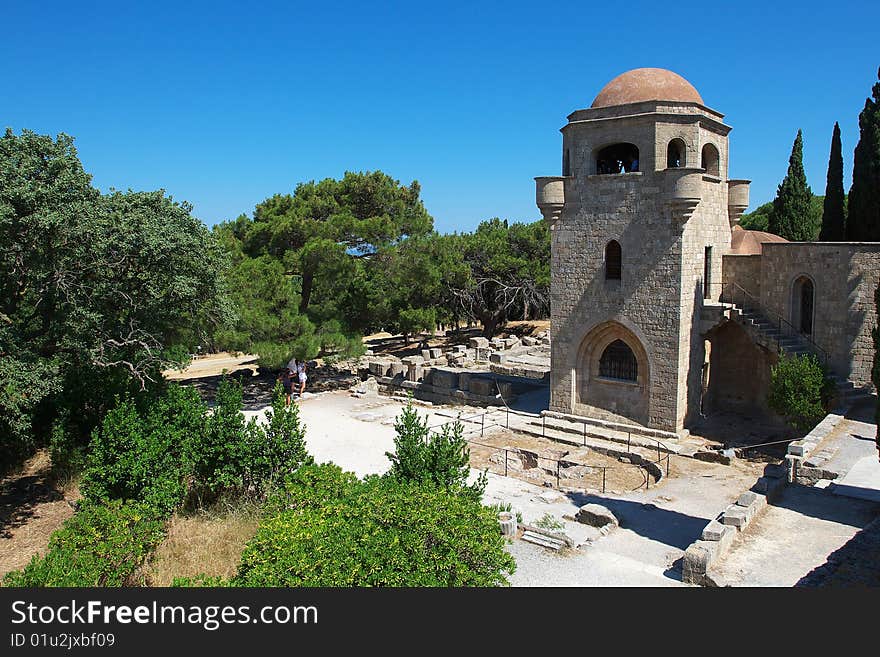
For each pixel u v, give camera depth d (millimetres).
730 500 20625
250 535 16516
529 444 27109
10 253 18266
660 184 25531
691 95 26609
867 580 12805
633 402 27844
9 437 22438
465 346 54188
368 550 11859
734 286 28969
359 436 28719
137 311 22141
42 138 18578
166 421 19812
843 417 24312
